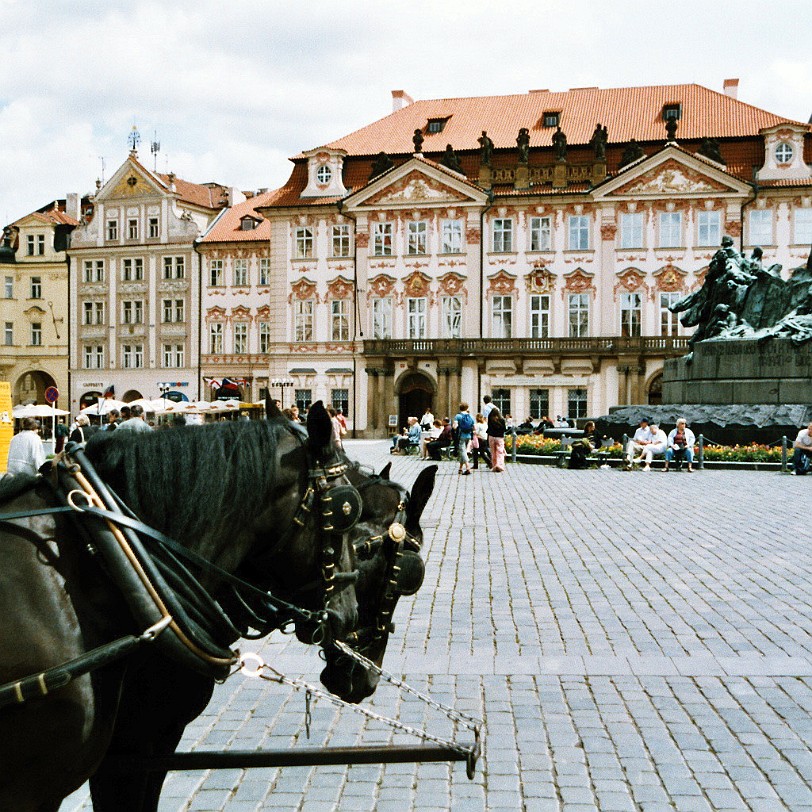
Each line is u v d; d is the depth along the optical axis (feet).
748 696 25.68
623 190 203.41
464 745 13.53
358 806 18.75
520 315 210.18
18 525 10.58
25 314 254.27
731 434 100.42
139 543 11.00
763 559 46.55
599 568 44.70
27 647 9.94
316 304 220.23
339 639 13.39
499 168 211.41
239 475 12.21
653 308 203.82
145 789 13.01
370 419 215.72
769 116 208.23
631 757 21.29
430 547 51.29
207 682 13.65
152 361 241.96
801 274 103.09
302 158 222.28
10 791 10.18
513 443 117.29
